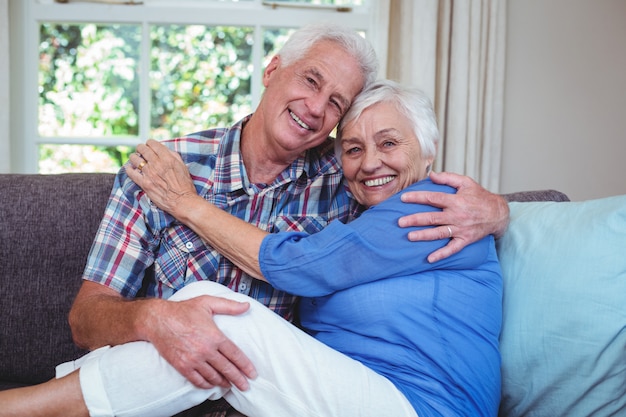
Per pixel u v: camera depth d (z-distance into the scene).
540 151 2.53
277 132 1.48
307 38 1.49
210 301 1.19
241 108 2.50
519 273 1.38
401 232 1.29
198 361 1.14
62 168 2.46
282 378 1.16
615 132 2.53
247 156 1.58
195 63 2.46
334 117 1.49
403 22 2.34
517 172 2.53
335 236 1.27
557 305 1.27
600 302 1.22
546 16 2.49
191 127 2.49
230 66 2.48
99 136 2.46
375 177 1.46
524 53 2.50
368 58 1.51
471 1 2.32
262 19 2.43
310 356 1.17
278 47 2.47
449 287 1.29
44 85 2.43
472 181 1.37
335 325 1.35
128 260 1.43
